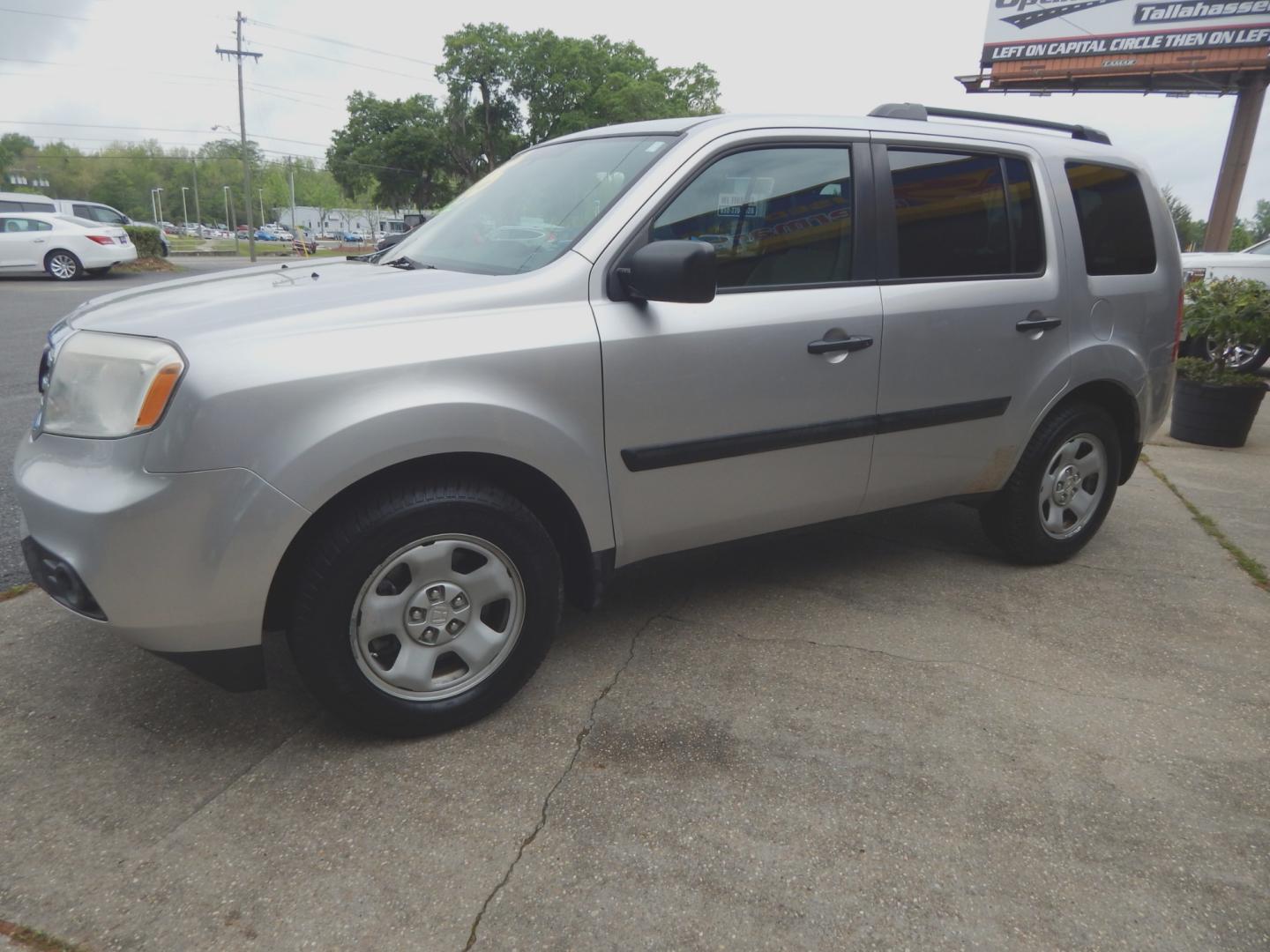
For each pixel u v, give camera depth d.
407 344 2.27
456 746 2.46
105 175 108.81
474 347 2.34
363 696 2.34
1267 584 3.72
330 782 2.29
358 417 2.17
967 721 2.63
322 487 2.14
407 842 2.07
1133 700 2.78
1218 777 2.40
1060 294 3.51
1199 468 5.80
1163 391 4.02
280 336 2.18
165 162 120.38
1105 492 3.91
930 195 3.21
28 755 2.36
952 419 3.30
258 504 2.09
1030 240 3.47
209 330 2.18
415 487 2.33
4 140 108.50
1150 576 3.79
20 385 6.93
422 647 2.42
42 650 2.90
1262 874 2.04
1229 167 17.73
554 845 2.07
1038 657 3.04
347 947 1.77
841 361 2.97
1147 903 1.94
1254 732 2.62
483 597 2.48
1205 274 9.37
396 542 2.29
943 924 1.87
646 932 1.83
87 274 19.05
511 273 2.63
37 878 1.93
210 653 2.21
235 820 2.13
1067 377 3.57
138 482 2.06
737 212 2.81
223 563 2.10
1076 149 3.67
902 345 3.10
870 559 3.91
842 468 3.11
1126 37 18.00
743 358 2.76
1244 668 3.00
